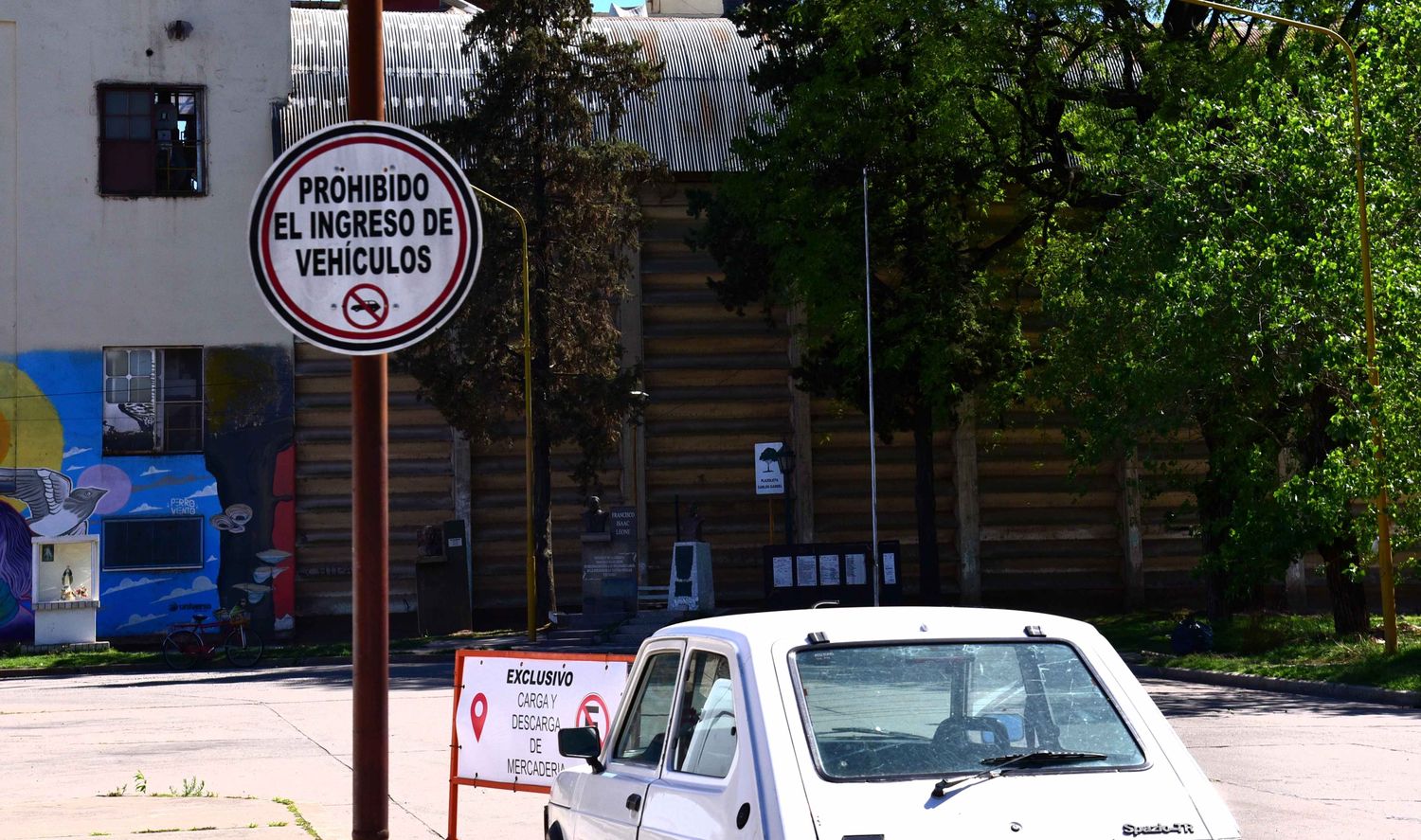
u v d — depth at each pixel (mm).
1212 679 24469
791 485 42375
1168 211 25625
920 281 34781
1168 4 33000
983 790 4246
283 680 28703
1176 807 4328
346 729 18500
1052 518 43875
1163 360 26828
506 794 12742
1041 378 32281
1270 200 24672
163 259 40219
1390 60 24828
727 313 42875
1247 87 27094
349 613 40312
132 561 39344
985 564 43500
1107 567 44188
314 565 40219
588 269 36906
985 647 4676
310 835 10055
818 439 43094
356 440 5883
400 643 35688
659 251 42812
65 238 39938
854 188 34969
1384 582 23219
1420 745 14945
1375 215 23672
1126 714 4566
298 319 5602
